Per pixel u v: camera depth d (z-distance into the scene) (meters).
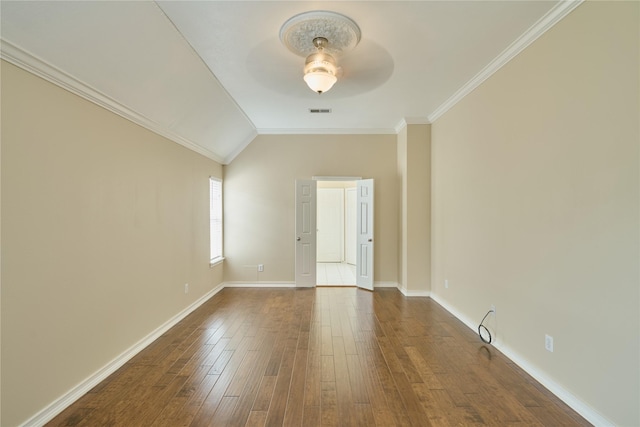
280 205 5.65
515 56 2.77
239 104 4.25
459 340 3.27
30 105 1.94
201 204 4.64
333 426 1.96
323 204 8.58
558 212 2.29
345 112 4.62
